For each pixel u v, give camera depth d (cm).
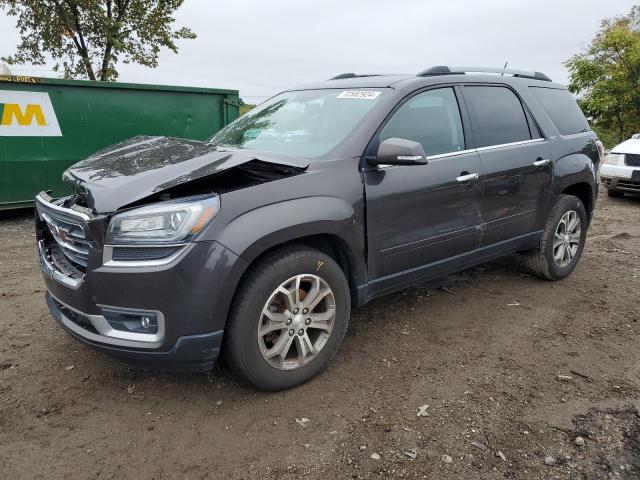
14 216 819
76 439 259
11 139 755
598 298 452
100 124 829
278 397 296
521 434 266
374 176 323
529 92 457
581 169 479
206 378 315
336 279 306
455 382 313
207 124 941
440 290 465
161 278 250
